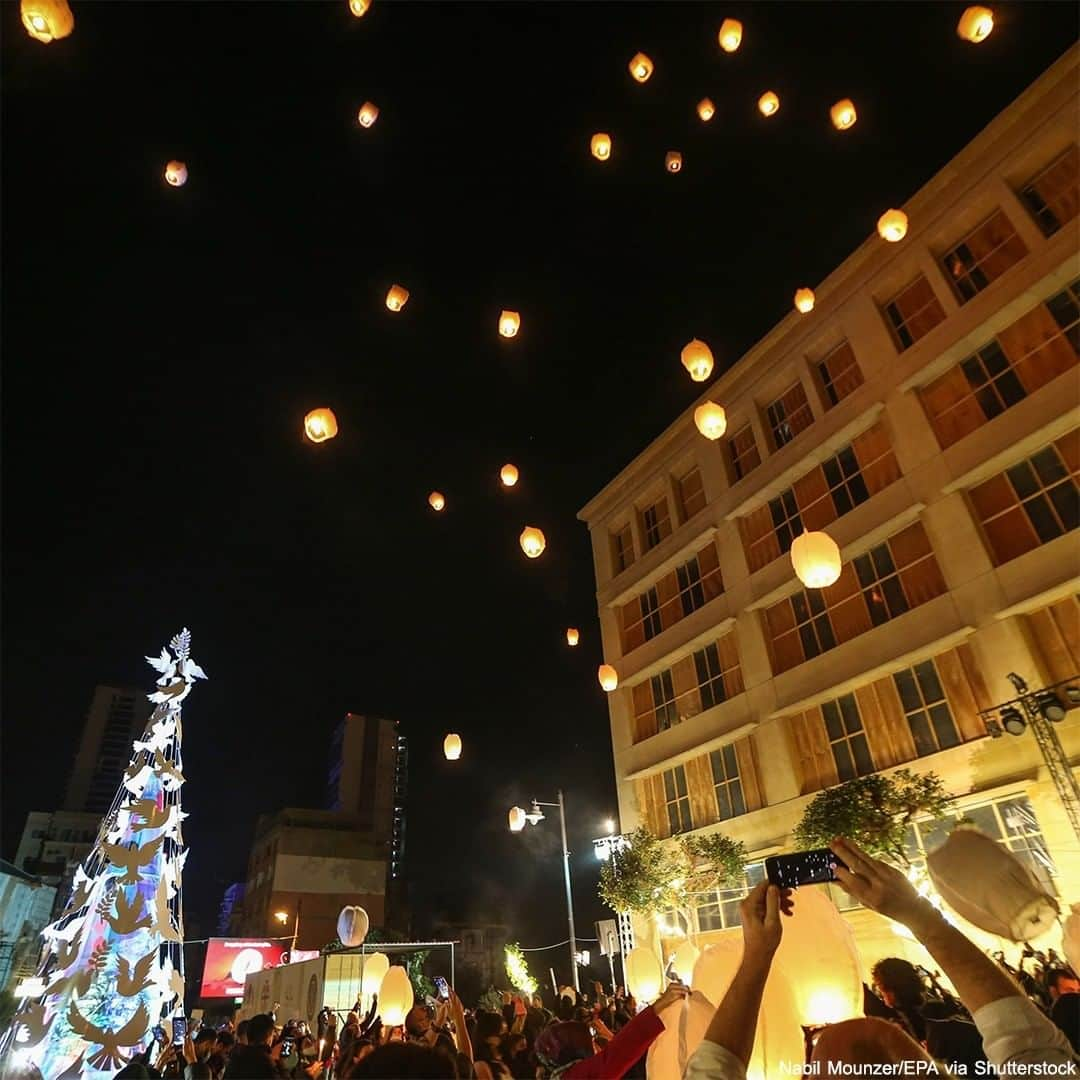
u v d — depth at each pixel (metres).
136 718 59.69
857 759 16.62
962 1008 3.30
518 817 16.78
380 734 53.88
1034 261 15.29
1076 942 3.93
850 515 18.03
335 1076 7.23
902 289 18.41
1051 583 13.80
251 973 21.09
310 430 7.21
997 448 15.21
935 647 15.31
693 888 17.53
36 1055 8.75
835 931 2.62
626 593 25.16
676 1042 2.81
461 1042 4.38
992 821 13.70
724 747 20.14
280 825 45.69
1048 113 15.57
